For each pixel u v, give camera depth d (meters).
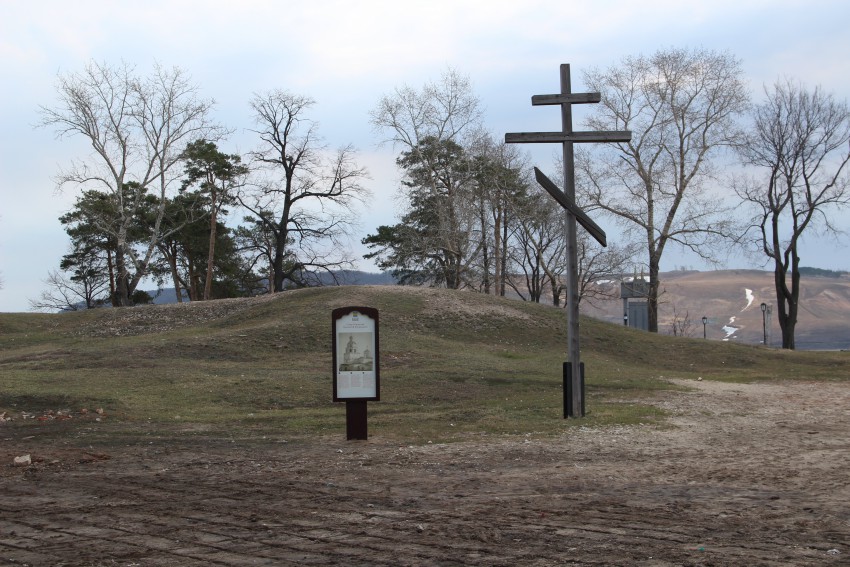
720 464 12.02
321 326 34.91
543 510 8.92
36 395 21.03
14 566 6.91
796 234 49.50
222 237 62.53
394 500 9.59
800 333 136.38
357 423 15.23
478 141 53.38
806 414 18.98
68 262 62.41
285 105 56.66
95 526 8.37
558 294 56.59
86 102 48.75
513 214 56.03
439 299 41.34
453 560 6.95
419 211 57.75
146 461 12.83
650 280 53.34
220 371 26.83
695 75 50.28
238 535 7.94
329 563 6.93
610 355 35.50
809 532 7.79
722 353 36.78
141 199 59.31
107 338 37.81
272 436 16.08
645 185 52.50
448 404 21.91
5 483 10.91
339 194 58.75
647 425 16.73
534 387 24.88
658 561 6.81
